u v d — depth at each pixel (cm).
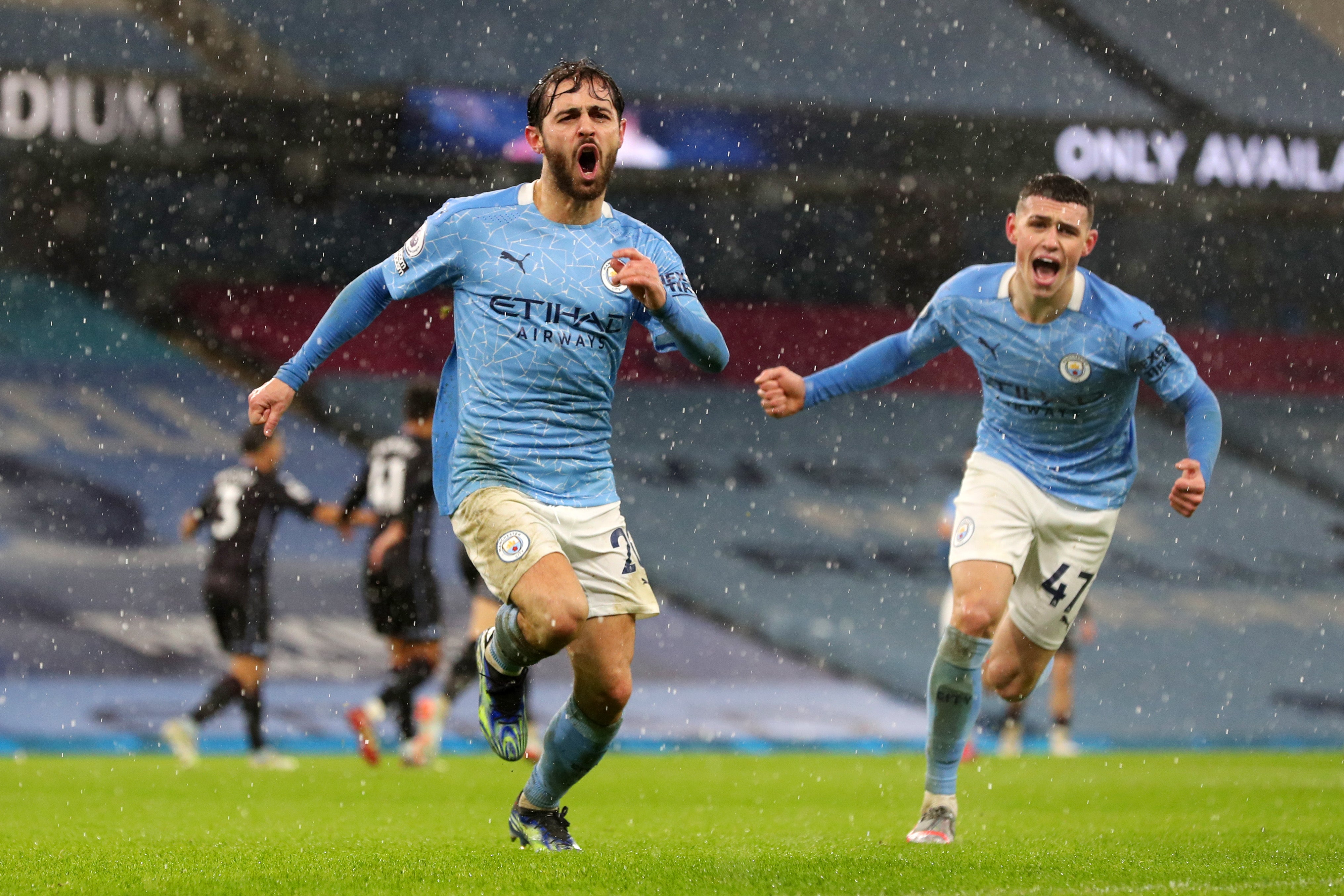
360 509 1706
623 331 692
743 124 3541
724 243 4072
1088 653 2881
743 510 3456
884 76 3909
